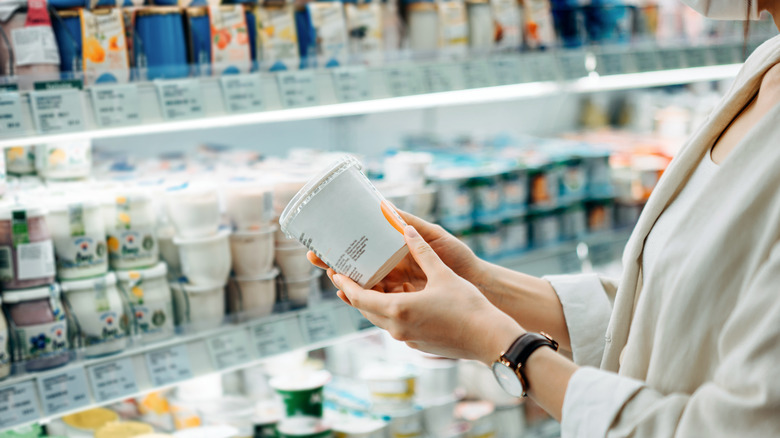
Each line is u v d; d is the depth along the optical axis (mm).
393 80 1563
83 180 1543
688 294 748
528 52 1961
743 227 716
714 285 732
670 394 767
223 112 1338
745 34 861
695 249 757
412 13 1805
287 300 1573
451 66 1676
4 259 1221
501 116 2836
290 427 1739
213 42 1420
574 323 1085
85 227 1310
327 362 2150
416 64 1623
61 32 1262
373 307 843
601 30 2139
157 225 1478
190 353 1344
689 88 3264
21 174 1497
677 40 2322
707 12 902
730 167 766
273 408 1854
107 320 1317
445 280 825
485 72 1731
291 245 1557
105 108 1207
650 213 900
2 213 1215
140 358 1291
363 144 2459
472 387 2143
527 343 779
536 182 2143
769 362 638
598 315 1093
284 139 2309
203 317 1457
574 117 3074
